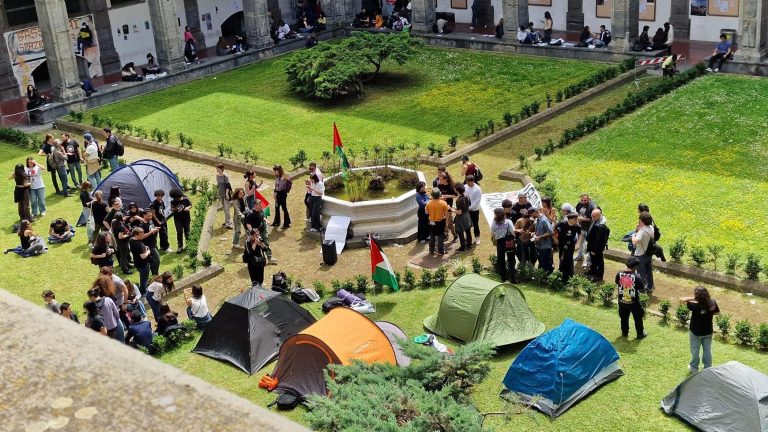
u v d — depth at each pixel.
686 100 33.12
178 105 38.56
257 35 44.91
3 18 39.38
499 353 17.47
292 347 16.53
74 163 28.94
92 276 23.45
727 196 25.17
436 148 30.80
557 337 15.61
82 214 26.34
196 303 19.39
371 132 33.66
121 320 19.12
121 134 34.91
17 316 3.14
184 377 2.90
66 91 38.19
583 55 40.25
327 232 24.14
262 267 21.70
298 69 38.12
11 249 25.02
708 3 40.00
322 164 30.56
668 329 18.03
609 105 34.03
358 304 20.05
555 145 30.33
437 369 12.96
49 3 37.16
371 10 49.38
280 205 25.67
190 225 25.98
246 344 17.81
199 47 46.72
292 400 16.08
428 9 45.06
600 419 14.89
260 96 38.97
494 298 17.98
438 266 22.73
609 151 29.27
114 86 40.25
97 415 2.75
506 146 31.00
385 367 13.12
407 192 25.33
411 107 36.06
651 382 15.84
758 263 20.22
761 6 34.72
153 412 2.76
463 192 22.94
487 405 15.62
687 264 21.22
